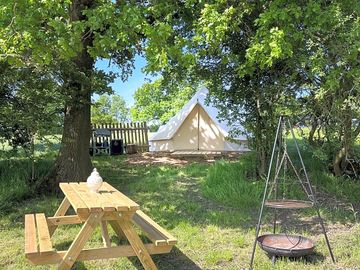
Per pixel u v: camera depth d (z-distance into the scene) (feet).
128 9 16.58
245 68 18.98
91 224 10.69
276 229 16.75
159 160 39.24
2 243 14.98
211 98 33.91
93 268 12.55
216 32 16.37
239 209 19.89
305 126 21.65
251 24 19.88
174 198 22.34
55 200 21.58
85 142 24.56
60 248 14.51
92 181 12.95
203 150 41.63
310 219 18.25
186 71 24.30
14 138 23.22
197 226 17.25
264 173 23.88
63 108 23.75
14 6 15.98
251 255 13.80
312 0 16.81
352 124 19.71
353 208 19.72
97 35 17.21
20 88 21.76
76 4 19.90
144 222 13.23
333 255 13.52
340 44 16.51
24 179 23.52
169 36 17.81
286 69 20.93
